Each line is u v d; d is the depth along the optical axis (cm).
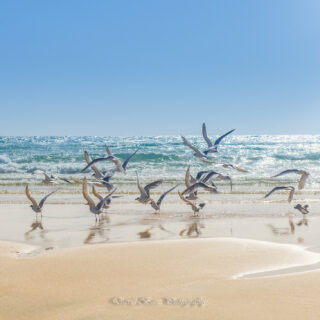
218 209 2105
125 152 5897
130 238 1496
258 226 1695
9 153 5597
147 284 981
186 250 1280
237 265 1130
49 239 1481
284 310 817
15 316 809
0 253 1260
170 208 2148
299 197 2525
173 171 3919
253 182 3195
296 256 1214
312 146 6675
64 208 2169
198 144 7931
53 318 798
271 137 11700
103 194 2670
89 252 1260
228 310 821
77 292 930
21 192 2748
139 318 790
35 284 982
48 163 4638
